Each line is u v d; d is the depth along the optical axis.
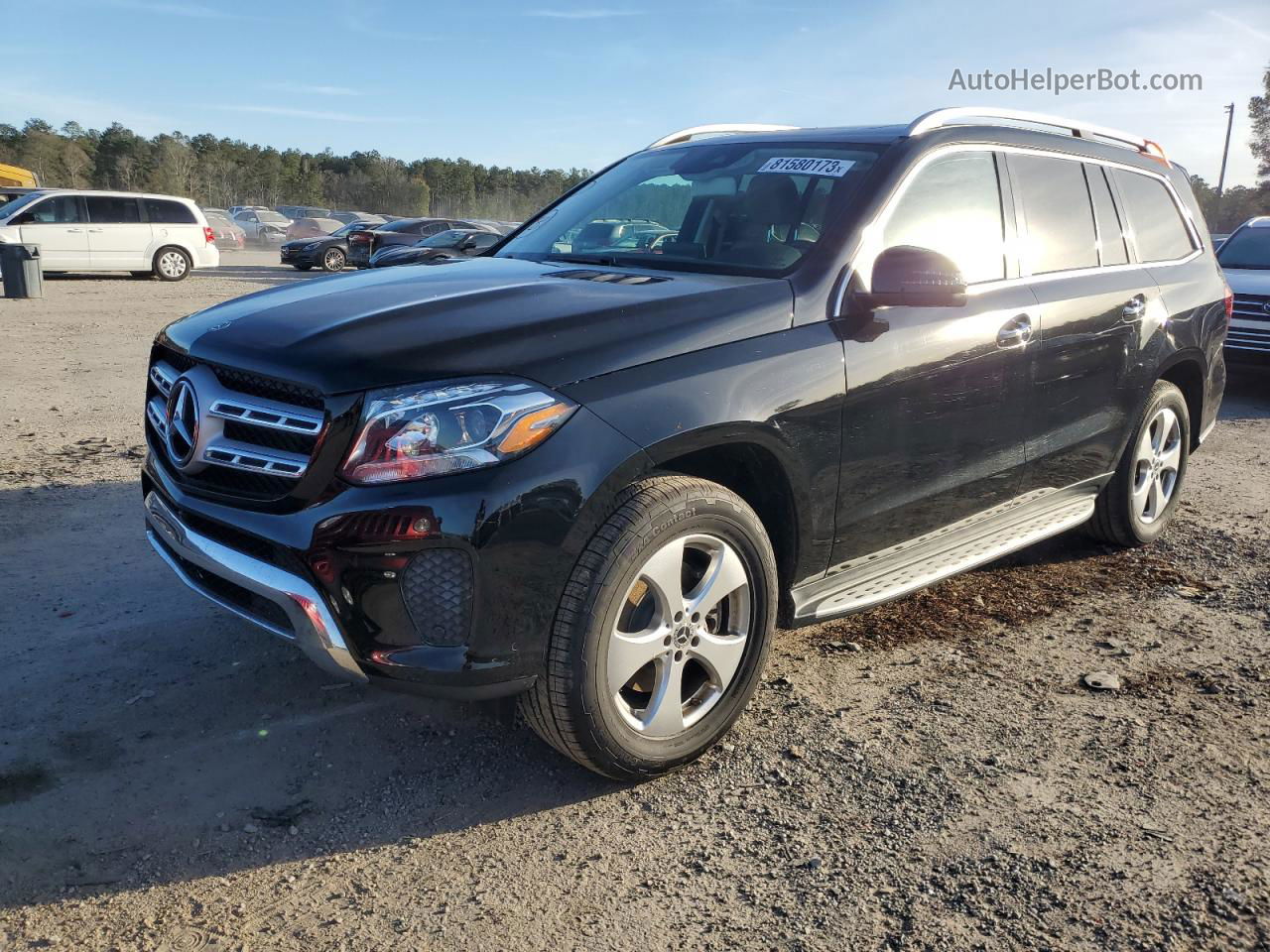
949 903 2.41
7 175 37.75
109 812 2.70
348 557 2.44
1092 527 4.88
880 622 4.07
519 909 2.38
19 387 8.52
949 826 2.71
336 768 2.95
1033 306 3.82
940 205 3.61
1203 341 4.93
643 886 2.47
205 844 2.59
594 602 2.57
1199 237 5.16
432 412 2.44
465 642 2.49
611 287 3.08
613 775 2.82
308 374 2.52
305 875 2.49
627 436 2.59
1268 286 9.34
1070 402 4.10
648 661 2.77
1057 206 4.17
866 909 2.39
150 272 21.59
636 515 2.61
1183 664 3.73
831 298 3.17
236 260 32.09
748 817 2.75
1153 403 4.66
